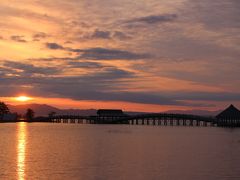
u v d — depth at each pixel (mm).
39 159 62875
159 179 47375
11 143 93688
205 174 50531
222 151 78000
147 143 96438
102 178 47594
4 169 52781
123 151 76562
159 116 198125
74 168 54125
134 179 47250
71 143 95250
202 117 193125
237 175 49938
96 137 117938
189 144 94500
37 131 153500
